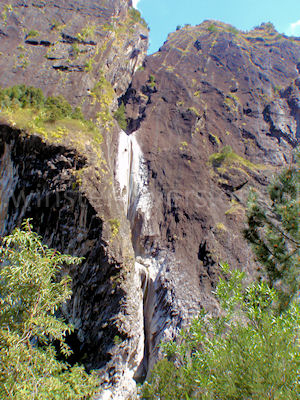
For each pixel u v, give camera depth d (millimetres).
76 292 19672
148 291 21516
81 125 23750
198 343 8109
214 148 30047
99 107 29359
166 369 10219
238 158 28609
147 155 29312
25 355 7340
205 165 28156
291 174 9055
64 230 20359
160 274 21266
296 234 8383
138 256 23484
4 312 7820
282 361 5133
